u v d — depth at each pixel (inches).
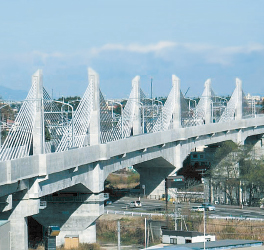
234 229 6924.2
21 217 5565.9
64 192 6899.6
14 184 5265.8
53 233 5073.8
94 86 6943.9
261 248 4315.9
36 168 5477.4
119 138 7785.4
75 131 6702.8
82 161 6353.3
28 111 5684.1
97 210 6870.1
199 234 5684.1
